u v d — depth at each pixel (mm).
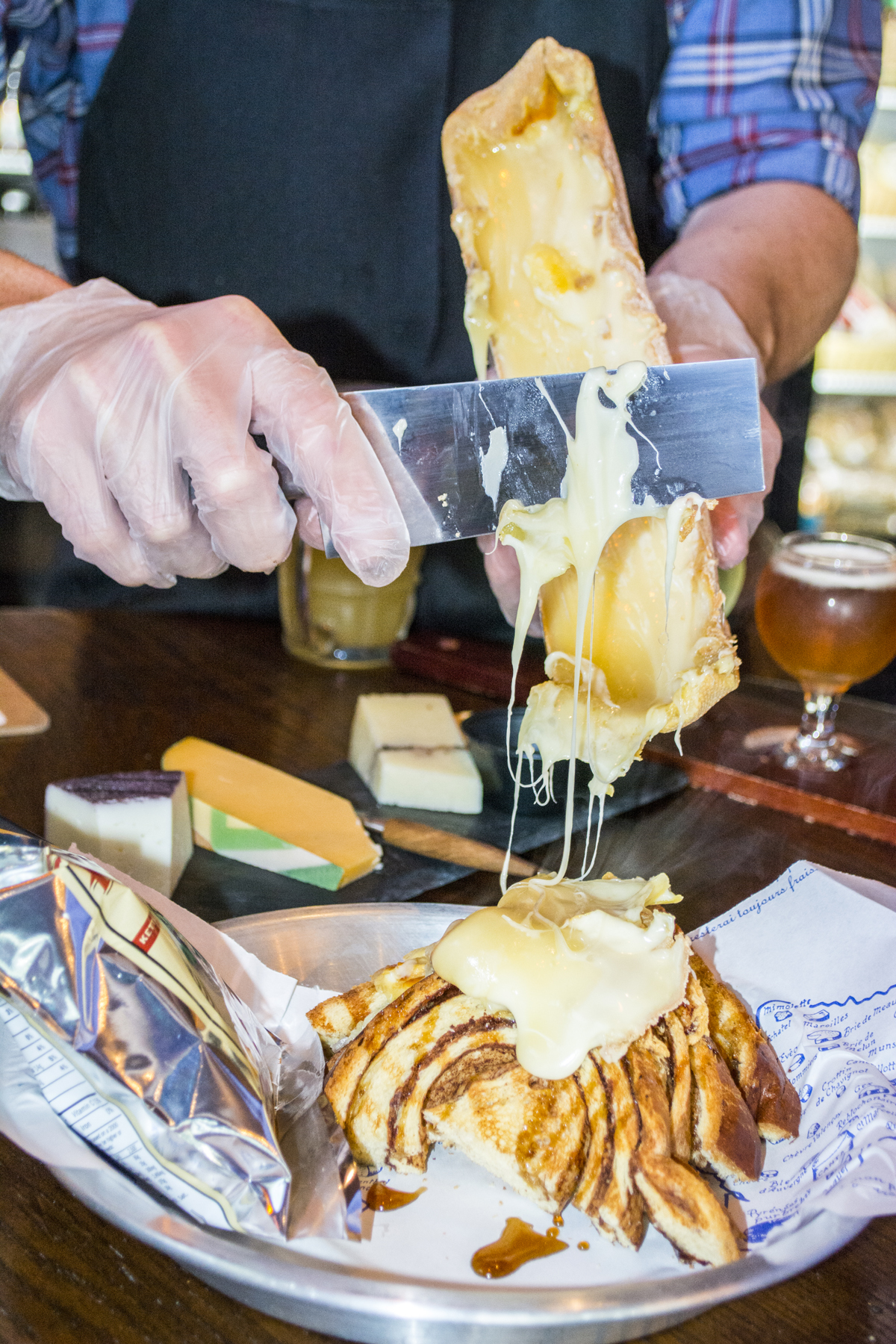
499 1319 814
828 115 2707
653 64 2738
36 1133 952
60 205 3064
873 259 5242
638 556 1352
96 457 1328
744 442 1317
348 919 1389
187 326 1318
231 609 2881
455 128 1351
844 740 2092
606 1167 1060
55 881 958
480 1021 1180
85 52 2744
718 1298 834
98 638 2586
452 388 1241
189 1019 979
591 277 1352
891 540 5180
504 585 1820
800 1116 1158
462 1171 1137
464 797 1865
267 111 2658
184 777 1681
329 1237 980
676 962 1211
